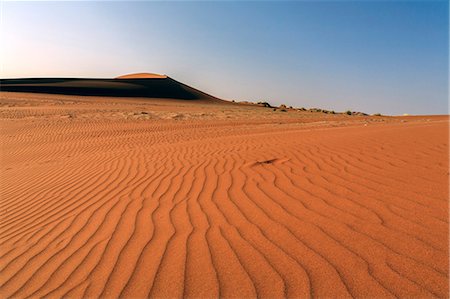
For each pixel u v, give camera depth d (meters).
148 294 2.50
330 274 2.51
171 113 29.22
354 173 4.78
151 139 14.21
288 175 5.09
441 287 2.24
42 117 23.70
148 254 3.10
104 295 2.55
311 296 2.30
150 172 6.47
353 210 3.55
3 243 3.84
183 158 7.59
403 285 2.30
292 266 2.67
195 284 2.56
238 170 5.78
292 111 41.94
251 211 3.88
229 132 15.92
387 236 2.94
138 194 5.09
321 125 18.27
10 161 11.16
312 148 6.82
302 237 3.12
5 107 30.02
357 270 2.52
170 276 2.70
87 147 12.76
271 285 2.46
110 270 2.90
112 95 62.97
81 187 5.98
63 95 53.31
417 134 7.32
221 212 3.96
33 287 2.80
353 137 7.70
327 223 3.33
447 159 4.91
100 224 4.03
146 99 60.75
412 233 2.93
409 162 4.98
